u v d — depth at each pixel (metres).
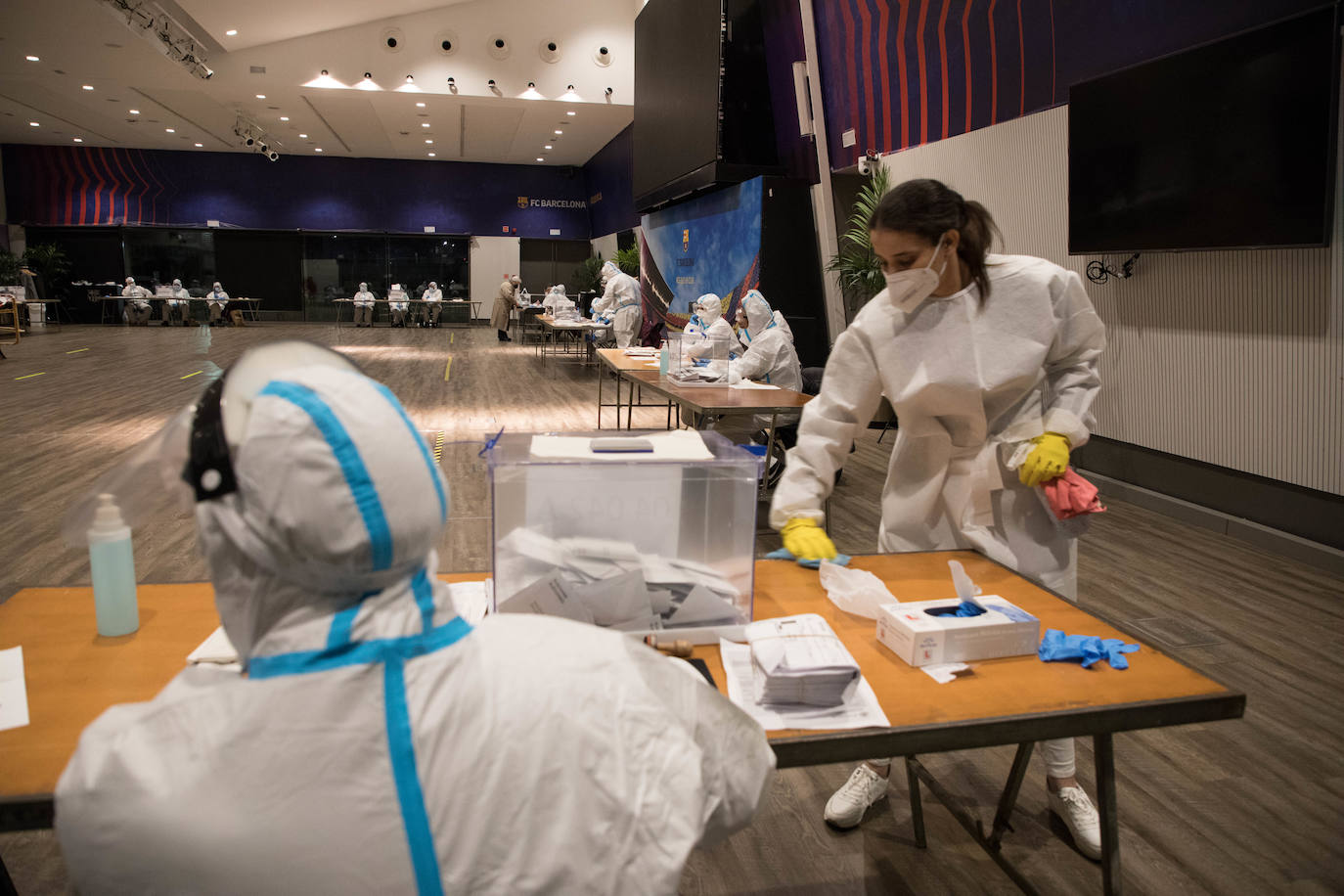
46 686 1.16
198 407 0.59
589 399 8.73
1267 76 3.62
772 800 2.11
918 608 1.38
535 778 0.58
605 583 1.25
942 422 1.75
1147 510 4.69
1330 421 3.72
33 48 11.48
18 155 19.67
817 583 1.62
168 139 18.69
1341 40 3.34
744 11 8.73
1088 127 4.64
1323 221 3.50
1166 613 3.23
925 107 6.46
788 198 8.48
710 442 1.43
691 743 0.64
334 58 13.08
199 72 12.17
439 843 0.56
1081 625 1.46
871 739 1.08
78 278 20.12
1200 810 2.06
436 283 21.75
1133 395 4.83
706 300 6.74
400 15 12.96
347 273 21.28
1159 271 4.55
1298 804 2.09
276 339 0.64
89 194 20.05
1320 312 3.72
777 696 1.13
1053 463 1.60
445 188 21.47
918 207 1.48
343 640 0.57
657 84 10.70
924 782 1.86
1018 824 2.00
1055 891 1.77
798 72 8.05
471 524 4.05
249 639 0.59
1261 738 2.39
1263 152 3.68
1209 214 3.98
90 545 1.29
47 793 0.90
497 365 11.87
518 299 16.88
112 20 10.35
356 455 0.55
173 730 0.55
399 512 0.56
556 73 13.54
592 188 20.89
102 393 8.43
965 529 1.76
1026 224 5.50
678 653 1.25
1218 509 4.32
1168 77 4.10
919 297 1.58
